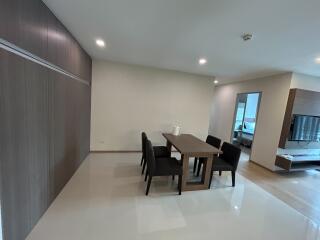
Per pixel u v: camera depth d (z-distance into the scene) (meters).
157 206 2.27
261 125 4.28
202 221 2.04
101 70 4.02
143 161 3.34
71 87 2.62
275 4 1.48
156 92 4.44
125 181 2.87
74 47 2.66
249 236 1.85
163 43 2.65
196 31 2.14
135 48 2.98
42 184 1.87
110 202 2.28
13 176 1.37
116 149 4.38
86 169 3.22
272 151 3.93
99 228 1.81
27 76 1.49
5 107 1.25
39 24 1.64
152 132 4.55
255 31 2.01
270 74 4.05
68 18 2.01
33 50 1.56
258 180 3.34
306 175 3.76
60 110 2.24
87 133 3.84
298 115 3.64
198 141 3.19
